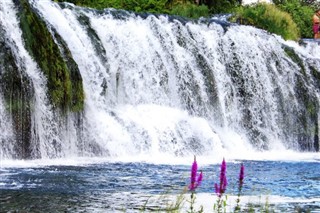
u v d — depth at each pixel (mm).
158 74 23797
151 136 20391
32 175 13930
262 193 12625
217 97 25266
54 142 18266
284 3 44906
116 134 19891
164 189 12594
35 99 17922
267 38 28828
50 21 20828
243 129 25828
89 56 21391
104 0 30875
